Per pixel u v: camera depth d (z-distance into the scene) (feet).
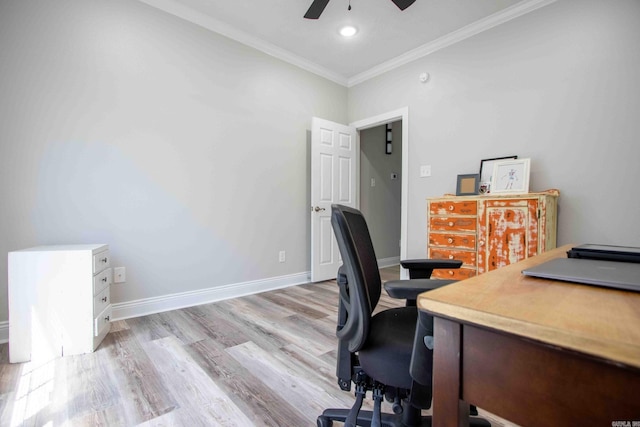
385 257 15.57
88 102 7.23
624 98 6.78
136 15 7.86
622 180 6.82
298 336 6.72
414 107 10.86
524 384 1.24
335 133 12.09
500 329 1.28
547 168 7.88
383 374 2.73
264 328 7.17
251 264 10.18
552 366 1.17
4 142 6.35
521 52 8.30
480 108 9.15
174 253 8.55
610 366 1.03
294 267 11.39
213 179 9.27
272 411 4.25
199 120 8.96
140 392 4.66
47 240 6.78
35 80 6.64
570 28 7.47
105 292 6.65
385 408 4.31
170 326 7.26
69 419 4.06
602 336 1.07
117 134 7.61
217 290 9.38
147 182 8.07
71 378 5.04
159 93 8.23
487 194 8.04
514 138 8.46
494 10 8.45
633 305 1.43
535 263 2.65
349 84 13.17
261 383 4.93
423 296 1.60
